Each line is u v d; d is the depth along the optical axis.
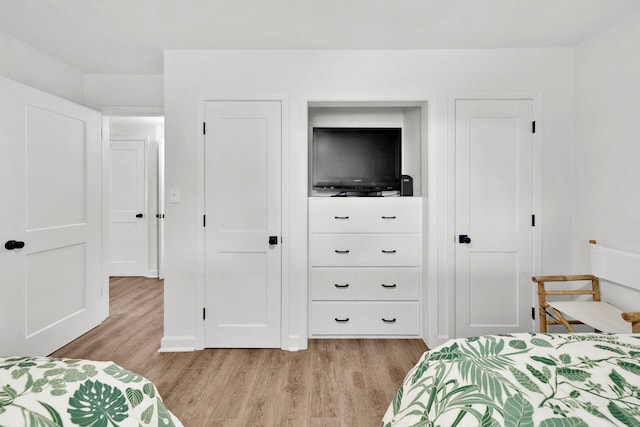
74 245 2.96
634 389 0.96
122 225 5.41
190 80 2.79
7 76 2.56
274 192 2.83
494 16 2.30
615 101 2.42
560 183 2.82
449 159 2.81
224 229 2.83
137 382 1.14
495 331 2.85
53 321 2.73
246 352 2.77
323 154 3.28
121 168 5.40
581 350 1.20
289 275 2.84
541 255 2.83
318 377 2.38
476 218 2.83
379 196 3.20
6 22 2.38
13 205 2.36
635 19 2.26
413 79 2.81
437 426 0.97
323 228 2.98
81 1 2.12
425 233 2.91
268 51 2.80
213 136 2.81
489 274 2.84
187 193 2.79
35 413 0.86
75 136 2.95
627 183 2.34
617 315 2.24
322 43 2.69
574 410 0.87
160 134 5.34
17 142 2.39
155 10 2.22
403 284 3.01
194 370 2.47
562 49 2.79
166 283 2.79
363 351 2.78
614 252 2.36
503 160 2.82
